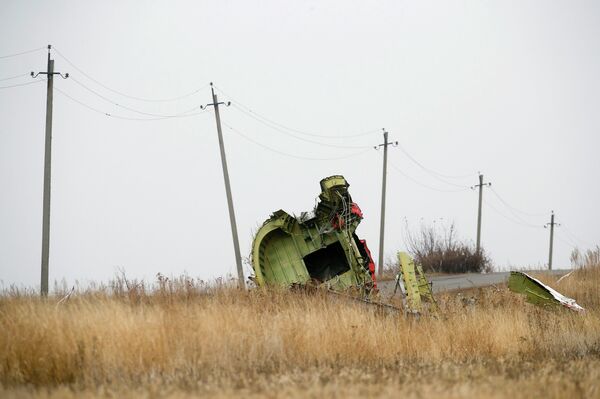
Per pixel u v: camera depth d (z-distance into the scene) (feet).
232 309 197.88
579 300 300.20
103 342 159.43
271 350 166.40
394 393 114.42
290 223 278.87
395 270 519.60
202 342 163.84
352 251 271.49
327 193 276.41
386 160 565.94
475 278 442.50
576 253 409.90
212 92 465.88
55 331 162.71
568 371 139.03
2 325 168.04
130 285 244.63
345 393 115.44
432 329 195.83
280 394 114.93
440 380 128.47
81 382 140.97
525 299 254.68
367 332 183.21
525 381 127.03
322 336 177.06
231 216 453.17
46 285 349.41
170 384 131.34
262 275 278.46
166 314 185.57
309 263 286.87
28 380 148.15
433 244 572.92
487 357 172.45
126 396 120.16
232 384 127.95
